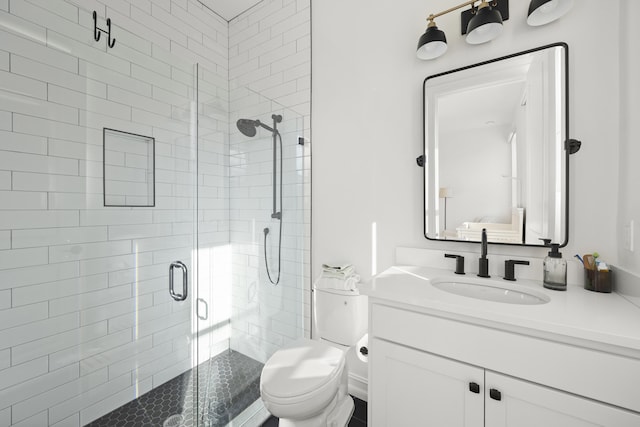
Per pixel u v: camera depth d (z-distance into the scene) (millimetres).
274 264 1842
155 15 1927
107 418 1396
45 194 1219
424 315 983
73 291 1299
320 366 1260
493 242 1302
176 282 1616
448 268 1417
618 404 702
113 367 1423
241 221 1927
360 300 1589
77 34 1300
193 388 1568
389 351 1059
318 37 1902
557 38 1169
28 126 1171
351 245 1774
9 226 1134
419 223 1533
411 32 1548
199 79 1763
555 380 775
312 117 1944
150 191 1554
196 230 1624
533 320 780
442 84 1433
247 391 1662
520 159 1241
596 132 1095
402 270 1403
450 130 1415
